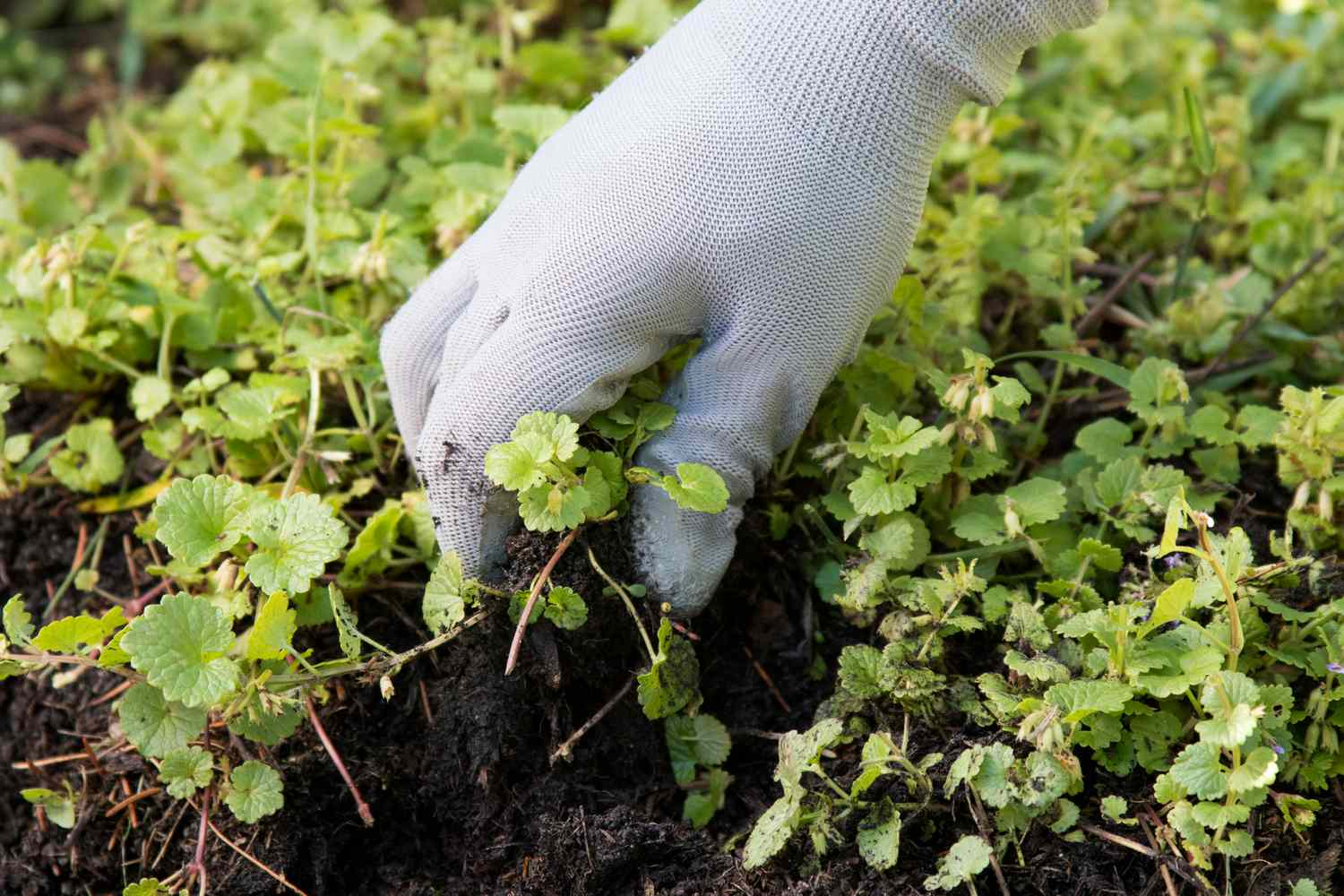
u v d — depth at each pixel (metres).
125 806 0.73
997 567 0.74
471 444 0.69
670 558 0.71
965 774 0.67
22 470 0.78
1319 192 0.85
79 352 0.80
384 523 0.73
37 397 0.81
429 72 0.90
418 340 0.71
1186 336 0.80
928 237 0.82
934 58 0.68
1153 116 0.89
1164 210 0.87
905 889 0.68
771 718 0.74
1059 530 0.74
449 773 0.72
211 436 0.78
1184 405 0.78
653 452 0.70
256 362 0.80
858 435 0.75
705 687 0.74
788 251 0.69
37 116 1.03
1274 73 0.95
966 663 0.72
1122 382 0.75
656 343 0.70
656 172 0.69
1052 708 0.67
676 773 0.72
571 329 0.68
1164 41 0.95
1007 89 0.71
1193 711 0.69
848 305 0.70
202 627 0.68
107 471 0.78
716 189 0.69
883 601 0.72
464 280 0.71
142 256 0.83
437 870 0.72
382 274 0.77
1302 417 0.71
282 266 0.79
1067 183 0.80
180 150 0.91
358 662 0.70
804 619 0.75
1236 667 0.68
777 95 0.69
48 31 1.16
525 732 0.72
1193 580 0.69
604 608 0.71
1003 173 0.88
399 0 1.06
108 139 0.95
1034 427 0.78
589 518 0.70
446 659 0.72
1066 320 0.79
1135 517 0.73
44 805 0.73
